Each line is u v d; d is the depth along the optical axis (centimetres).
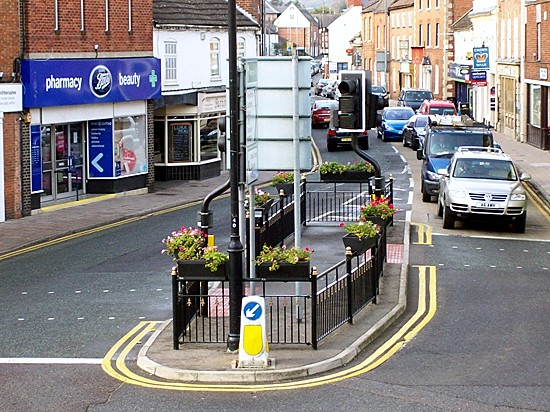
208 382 1159
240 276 1259
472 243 2222
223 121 1473
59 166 2992
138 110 3288
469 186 2402
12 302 1636
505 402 1067
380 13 9844
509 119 5456
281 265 1259
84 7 2964
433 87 7856
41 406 1071
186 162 3741
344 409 1047
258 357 1191
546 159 4178
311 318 1320
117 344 1345
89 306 1591
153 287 1734
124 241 2289
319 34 17438
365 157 2047
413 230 2408
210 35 3853
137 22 3253
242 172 1332
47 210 2823
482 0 6288
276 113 1370
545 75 4509
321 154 4444
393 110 5334
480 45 6284
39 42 2762
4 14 2625
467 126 3219
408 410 1041
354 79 1636
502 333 1397
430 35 7962
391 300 1582
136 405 1070
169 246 1317
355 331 1372
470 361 1244
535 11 4684
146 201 3081
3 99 2592
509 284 1762
